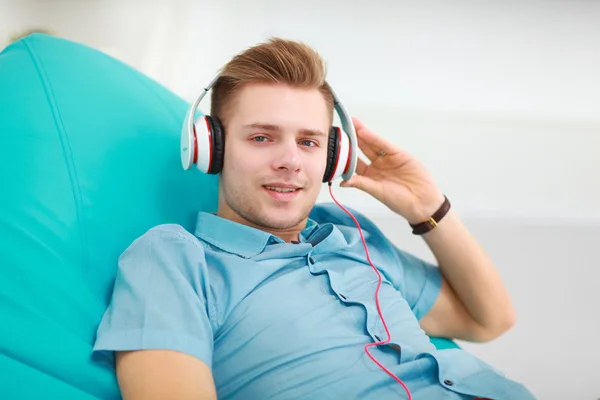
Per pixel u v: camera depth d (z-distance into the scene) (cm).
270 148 93
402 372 84
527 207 180
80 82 100
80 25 178
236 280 88
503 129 186
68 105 95
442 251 113
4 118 89
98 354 76
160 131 109
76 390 71
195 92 183
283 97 93
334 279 94
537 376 135
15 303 74
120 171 98
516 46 189
